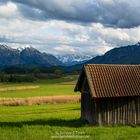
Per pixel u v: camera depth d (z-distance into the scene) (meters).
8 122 45.66
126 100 44.72
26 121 47.16
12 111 65.50
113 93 43.06
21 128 38.59
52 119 49.81
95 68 45.31
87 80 44.03
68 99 89.56
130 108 44.88
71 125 42.81
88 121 45.81
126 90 43.91
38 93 137.88
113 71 45.81
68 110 67.50
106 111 43.81
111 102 44.06
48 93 137.25
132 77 45.84
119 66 46.88
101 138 31.88
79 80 47.88
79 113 60.38
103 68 45.72
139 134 35.03
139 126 42.94
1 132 35.53
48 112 63.25
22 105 80.62
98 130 37.81
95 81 43.72
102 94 42.53
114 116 44.09
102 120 43.56
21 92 146.88
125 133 35.69
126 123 44.56
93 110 44.19
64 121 47.06
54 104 83.44
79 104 83.19
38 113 61.38
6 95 126.44
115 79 44.84
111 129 38.91
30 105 80.81
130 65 47.53
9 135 33.16
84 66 45.31
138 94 44.06
